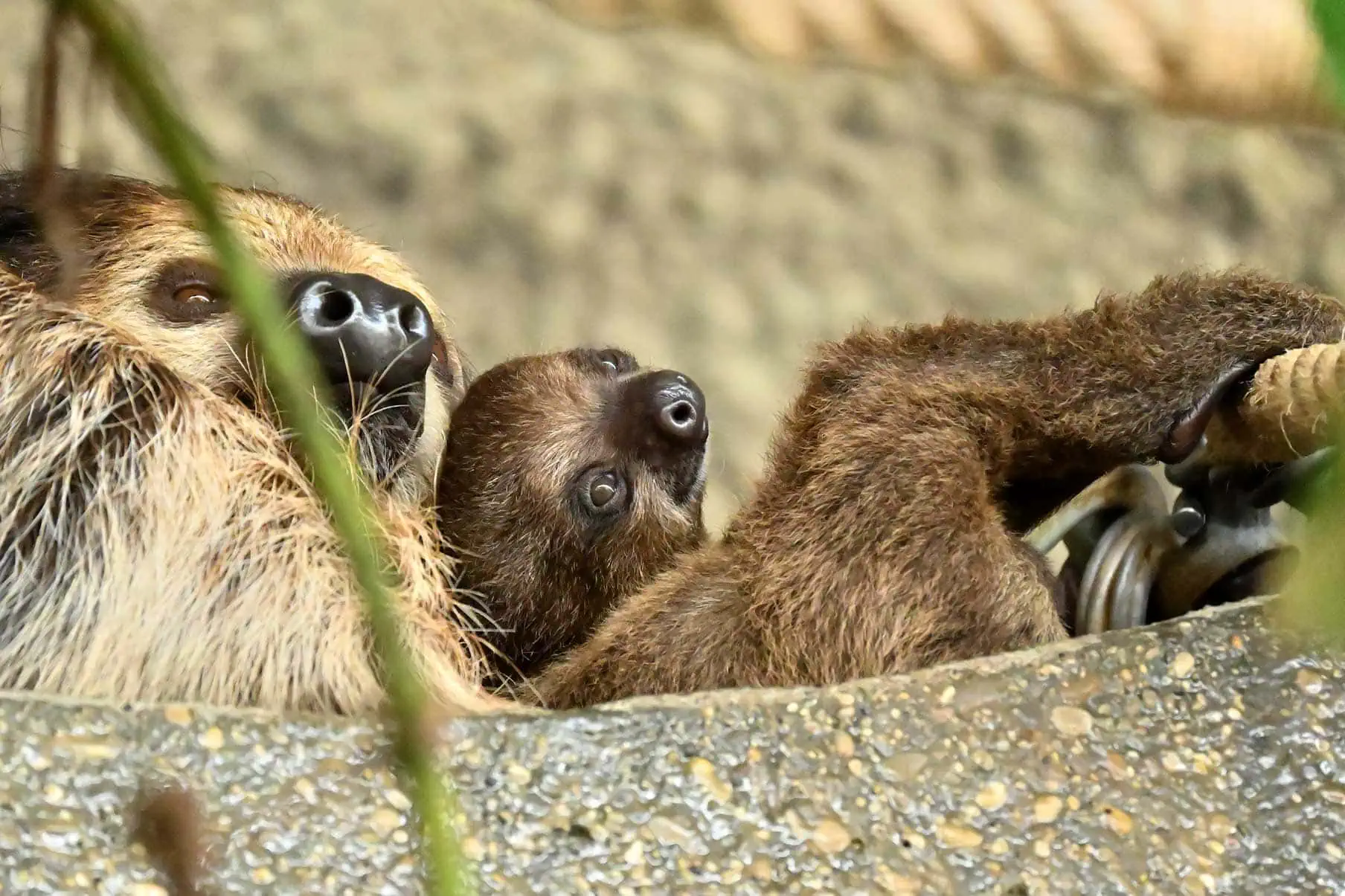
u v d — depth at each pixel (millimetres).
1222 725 3178
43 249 3293
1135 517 3268
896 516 3252
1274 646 3186
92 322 3250
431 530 3305
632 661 3271
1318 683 3182
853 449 3264
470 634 3305
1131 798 3168
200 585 3227
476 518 3371
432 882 1880
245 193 3359
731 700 3166
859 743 3166
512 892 3141
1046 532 3277
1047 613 3250
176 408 3242
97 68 1571
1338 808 3172
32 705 3146
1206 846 3166
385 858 3143
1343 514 1626
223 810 3143
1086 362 3258
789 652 3254
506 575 3367
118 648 3219
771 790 3158
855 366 3281
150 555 3225
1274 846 3168
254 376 3279
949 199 4445
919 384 3270
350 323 3266
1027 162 4457
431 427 3367
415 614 3244
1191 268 3291
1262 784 3174
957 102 4492
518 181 4375
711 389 4242
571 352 3412
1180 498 3266
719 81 4527
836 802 3158
